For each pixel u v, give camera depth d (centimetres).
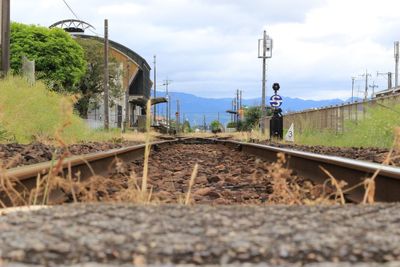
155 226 305
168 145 2634
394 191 562
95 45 5366
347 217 338
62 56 4434
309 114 3516
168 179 973
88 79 5203
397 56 6975
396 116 1803
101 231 294
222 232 294
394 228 304
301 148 1739
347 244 268
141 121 6400
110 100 5597
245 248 262
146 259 255
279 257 256
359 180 655
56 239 275
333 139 2300
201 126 16612
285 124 4384
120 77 5878
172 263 252
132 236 283
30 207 429
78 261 253
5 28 2020
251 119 7612
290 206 386
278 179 502
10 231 292
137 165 1328
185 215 341
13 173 513
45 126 1591
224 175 1034
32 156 1005
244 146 2122
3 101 1384
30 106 1562
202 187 847
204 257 257
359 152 1413
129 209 359
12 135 1410
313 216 340
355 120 2216
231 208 374
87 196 514
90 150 1449
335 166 777
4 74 1928
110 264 246
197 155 1886
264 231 293
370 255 258
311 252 260
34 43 4388
